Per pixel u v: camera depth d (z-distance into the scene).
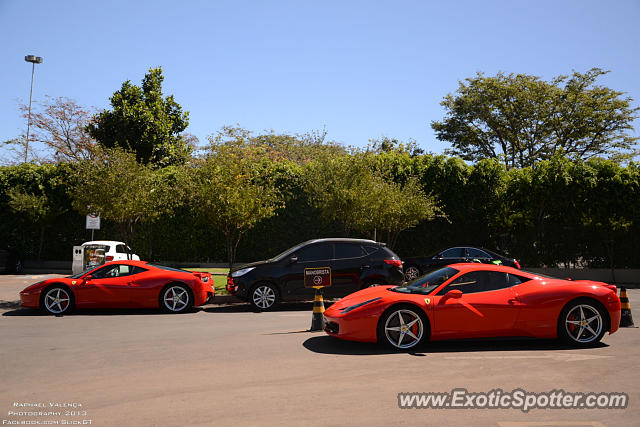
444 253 18.11
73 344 7.95
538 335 7.54
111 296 11.69
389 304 7.40
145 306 11.86
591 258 21.12
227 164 15.69
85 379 5.80
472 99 42.25
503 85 41.66
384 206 18.69
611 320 7.55
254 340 8.23
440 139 45.50
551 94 40.88
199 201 15.59
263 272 12.36
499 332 7.48
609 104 40.66
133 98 28.86
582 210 21.16
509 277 7.81
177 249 24.09
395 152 24.03
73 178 16.44
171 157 28.17
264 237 23.42
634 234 20.64
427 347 7.60
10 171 26.55
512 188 22.52
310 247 12.71
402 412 4.59
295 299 12.40
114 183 15.42
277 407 4.74
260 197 15.89
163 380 5.74
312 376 5.89
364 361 6.68
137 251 24.48
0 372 6.15
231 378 5.82
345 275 12.47
